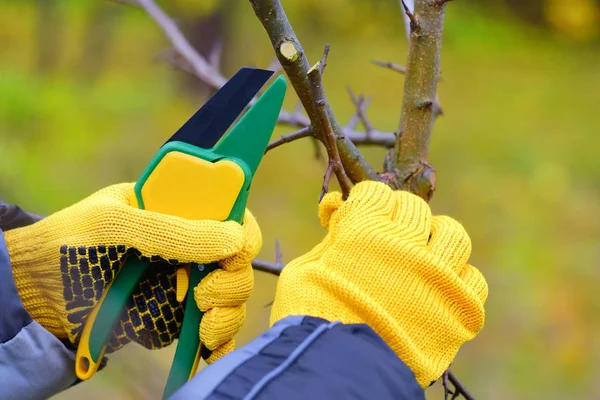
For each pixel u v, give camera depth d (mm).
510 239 6305
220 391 716
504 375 4590
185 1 7238
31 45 8344
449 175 7398
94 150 6297
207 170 872
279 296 886
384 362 765
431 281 861
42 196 4750
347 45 10008
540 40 11688
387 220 899
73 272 889
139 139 6785
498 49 11109
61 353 909
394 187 1224
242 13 7770
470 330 886
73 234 896
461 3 12039
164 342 965
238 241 861
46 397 920
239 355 770
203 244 856
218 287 896
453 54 10883
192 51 1987
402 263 855
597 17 11750
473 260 6043
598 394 4426
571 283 5645
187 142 905
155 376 1086
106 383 1200
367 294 845
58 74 7953
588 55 11273
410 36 1260
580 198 6980
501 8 12055
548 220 6660
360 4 10477
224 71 7664
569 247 6203
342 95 8516
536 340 4949
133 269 912
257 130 887
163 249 860
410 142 1269
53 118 6590
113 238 875
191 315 924
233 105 899
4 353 871
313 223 6176
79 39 8578
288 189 6672
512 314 5293
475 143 8141
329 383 721
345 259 861
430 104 1257
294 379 721
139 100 7512
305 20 10219
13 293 876
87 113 7066
